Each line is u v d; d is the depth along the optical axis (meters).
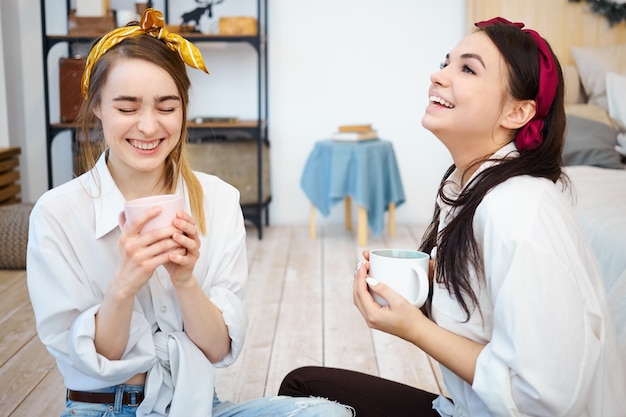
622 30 4.30
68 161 4.72
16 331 2.69
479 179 1.13
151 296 1.26
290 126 4.78
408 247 4.17
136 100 1.15
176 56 1.22
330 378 1.47
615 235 2.11
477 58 1.11
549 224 1.03
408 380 2.27
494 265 1.04
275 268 3.69
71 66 4.30
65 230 1.23
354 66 4.72
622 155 3.72
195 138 4.43
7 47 4.60
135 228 1.06
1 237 3.60
